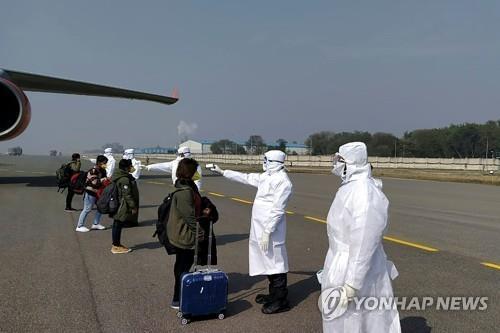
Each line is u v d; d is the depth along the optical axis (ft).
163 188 66.18
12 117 56.13
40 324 15.56
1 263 23.15
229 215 41.11
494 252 28.04
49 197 51.85
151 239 29.81
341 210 11.66
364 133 326.85
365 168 11.80
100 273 21.74
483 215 44.98
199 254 17.28
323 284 12.07
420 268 24.00
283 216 16.99
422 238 32.53
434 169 203.62
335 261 11.73
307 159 233.96
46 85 65.62
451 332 15.65
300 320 16.53
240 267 23.49
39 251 25.89
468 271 23.45
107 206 25.32
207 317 16.62
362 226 10.93
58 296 18.38
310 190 71.31
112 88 70.03
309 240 30.91
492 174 139.03
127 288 19.54
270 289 17.62
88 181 31.83
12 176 86.12
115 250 25.86
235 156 252.83
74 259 24.26
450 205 53.78
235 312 17.25
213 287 16.08
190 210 16.51
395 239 32.07
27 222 35.24
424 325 16.26
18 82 63.10
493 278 22.20
